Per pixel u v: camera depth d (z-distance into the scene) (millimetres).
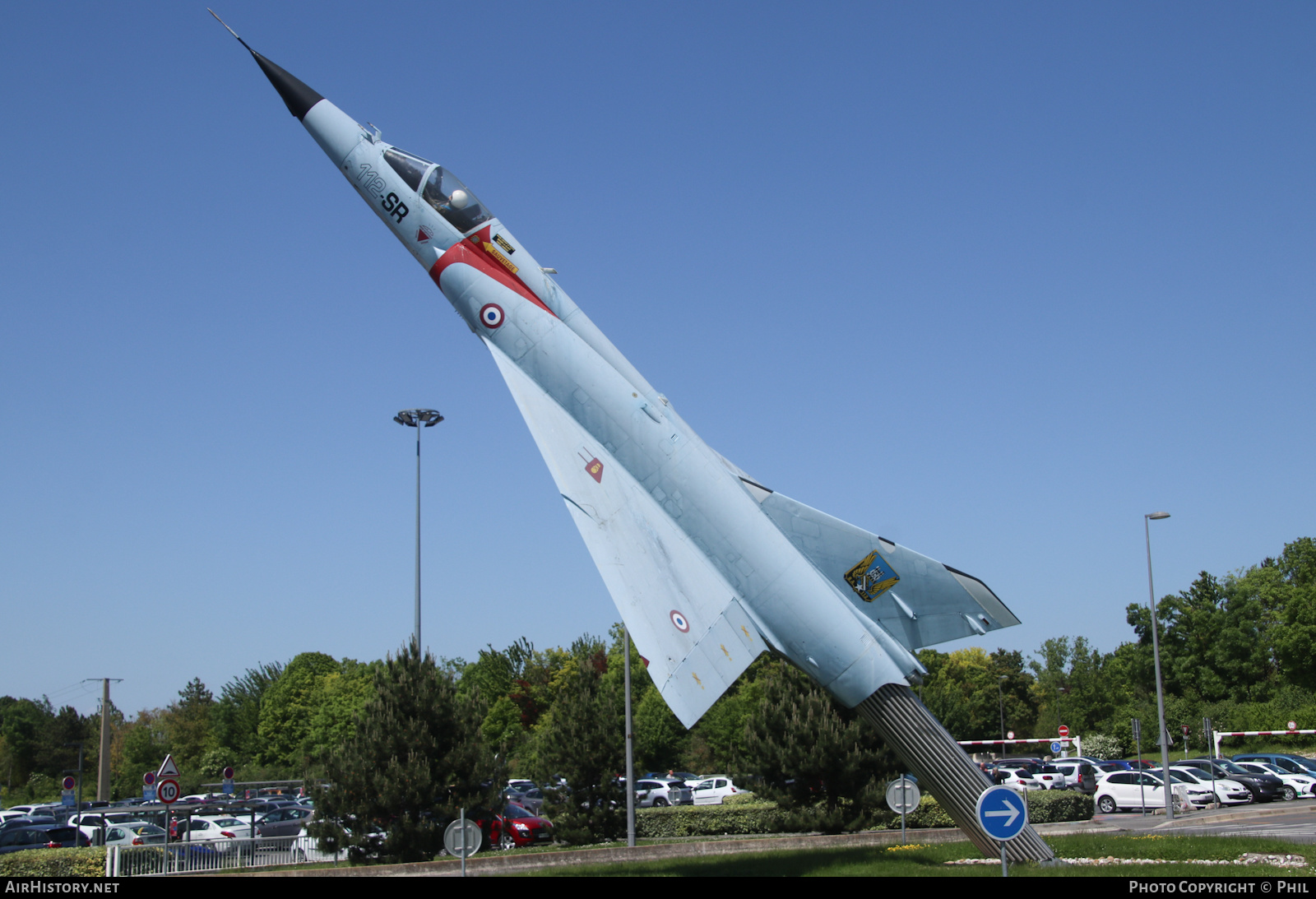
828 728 24625
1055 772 38438
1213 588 72625
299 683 85000
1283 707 59969
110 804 49312
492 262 18234
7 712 99875
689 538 16688
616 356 18031
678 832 28297
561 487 16500
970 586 16891
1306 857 15359
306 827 23703
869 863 16438
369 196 18922
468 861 21141
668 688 14930
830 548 17094
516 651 78750
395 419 32531
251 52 19766
